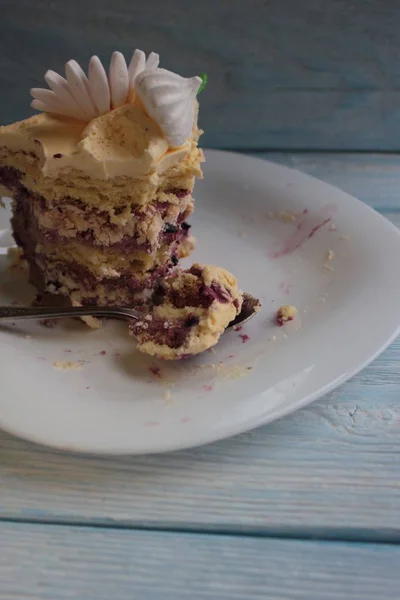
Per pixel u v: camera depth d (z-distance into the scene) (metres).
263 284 0.39
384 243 0.39
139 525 0.31
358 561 0.30
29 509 0.31
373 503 0.31
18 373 0.33
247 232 0.42
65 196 0.36
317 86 0.50
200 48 0.49
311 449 0.33
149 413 0.32
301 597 0.29
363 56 0.49
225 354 0.35
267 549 0.30
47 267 0.38
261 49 0.49
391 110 0.51
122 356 0.35
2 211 0.43
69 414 0.32
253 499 0.31
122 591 0.29
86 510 0.31
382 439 0.33
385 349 0.35
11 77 0.50
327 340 0.35
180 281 0.36
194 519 0.31
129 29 0.48
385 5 0.47
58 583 0.29
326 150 0.52
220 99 0.51
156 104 0.34
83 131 0.35
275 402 0.32
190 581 0.29
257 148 0.52
